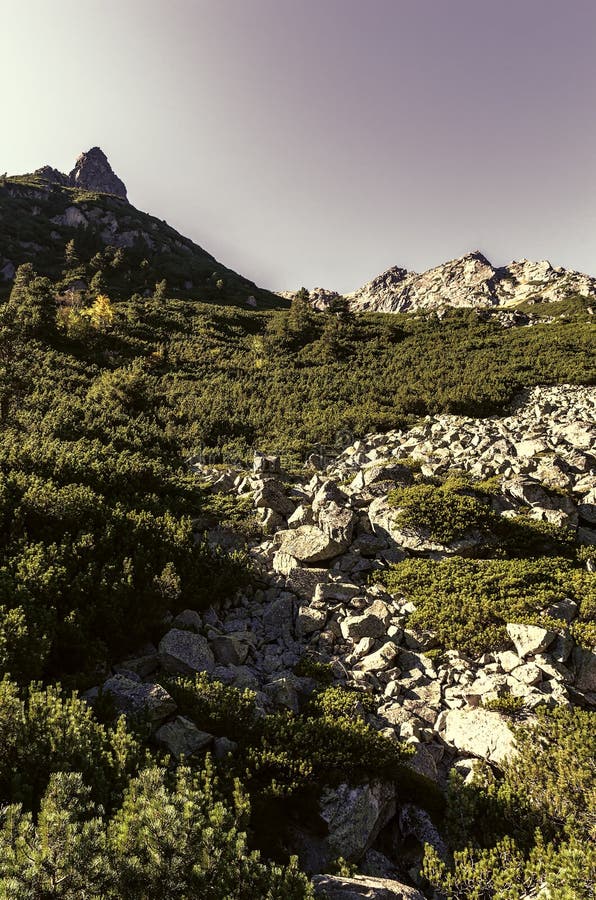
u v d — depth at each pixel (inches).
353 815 239.6
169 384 1673.2
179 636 368.5
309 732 281.1
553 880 190.4
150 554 454.6
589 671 365.4
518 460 762.2
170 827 163.2
